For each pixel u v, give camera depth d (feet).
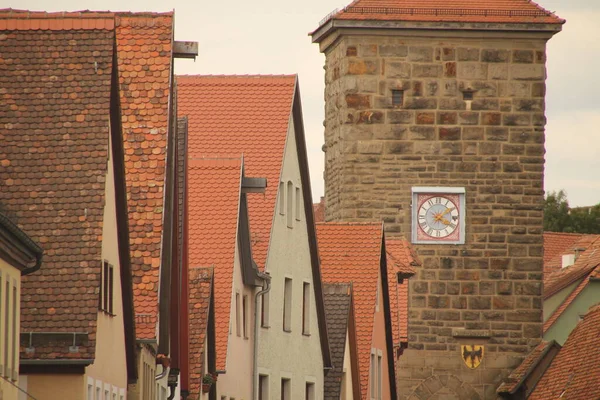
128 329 376.48
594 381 577.43
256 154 596.70
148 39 415.85
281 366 596.70
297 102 623.36
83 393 326.65
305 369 623.77
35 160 339.77
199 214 533.55
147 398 407.03
